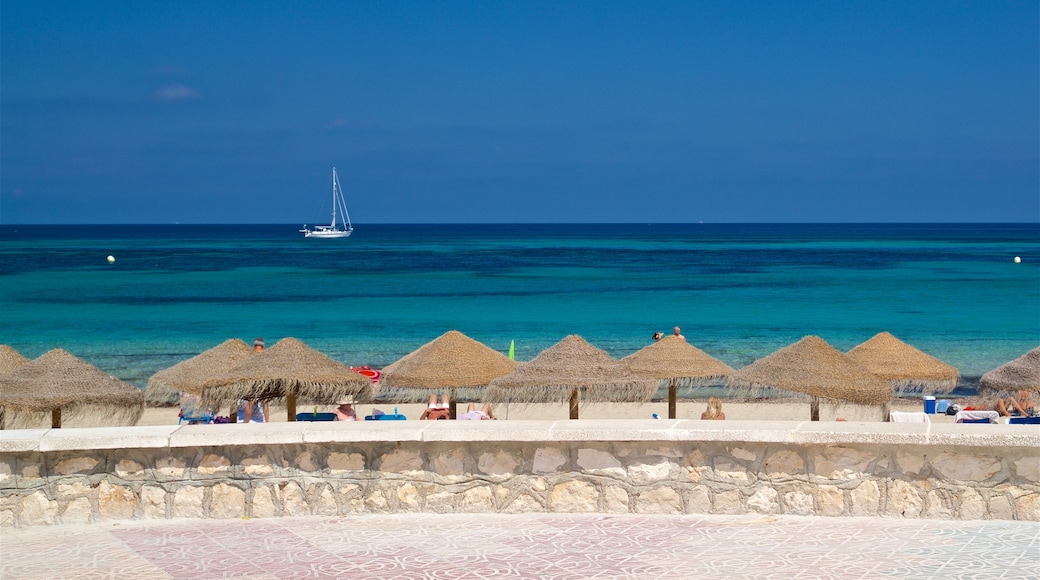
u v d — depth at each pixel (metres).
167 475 7.48
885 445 7.14
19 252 93.75
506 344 29.77
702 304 41.91
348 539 6.88
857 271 63.47
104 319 36.38
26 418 10.25
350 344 29.59
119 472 7.46
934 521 7.08
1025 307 39.28
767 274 61.31
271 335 31.72
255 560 6.42
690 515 7.39
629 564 6.22
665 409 17.77
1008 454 7.02
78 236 163.25
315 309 40.34
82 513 7.43
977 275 58.72
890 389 11.02
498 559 6.37
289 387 10.57
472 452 7.55
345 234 154.12
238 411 13.50
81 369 10.13
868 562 6.18
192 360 12.60
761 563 6.19
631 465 7.47
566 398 11.22
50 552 6.71
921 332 31.28
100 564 6.41
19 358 11.20
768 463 7.34
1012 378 11.25
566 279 58.00
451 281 56.44
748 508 7.36
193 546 6.78
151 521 7.45
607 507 7.49
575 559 6.34
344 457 7.54
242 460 7.52
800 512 7.30
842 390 10.95
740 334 31.36
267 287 51.94
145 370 24.42
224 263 75.50
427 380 12.30
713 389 19.98
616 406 18.08
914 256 83.88
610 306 41.25
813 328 32.78
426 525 7.23
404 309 40.31
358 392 10.96
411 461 7.55
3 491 7.37
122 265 72.12
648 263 75.06
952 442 6.99
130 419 10.41
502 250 100.38
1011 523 6.98
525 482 7.54
